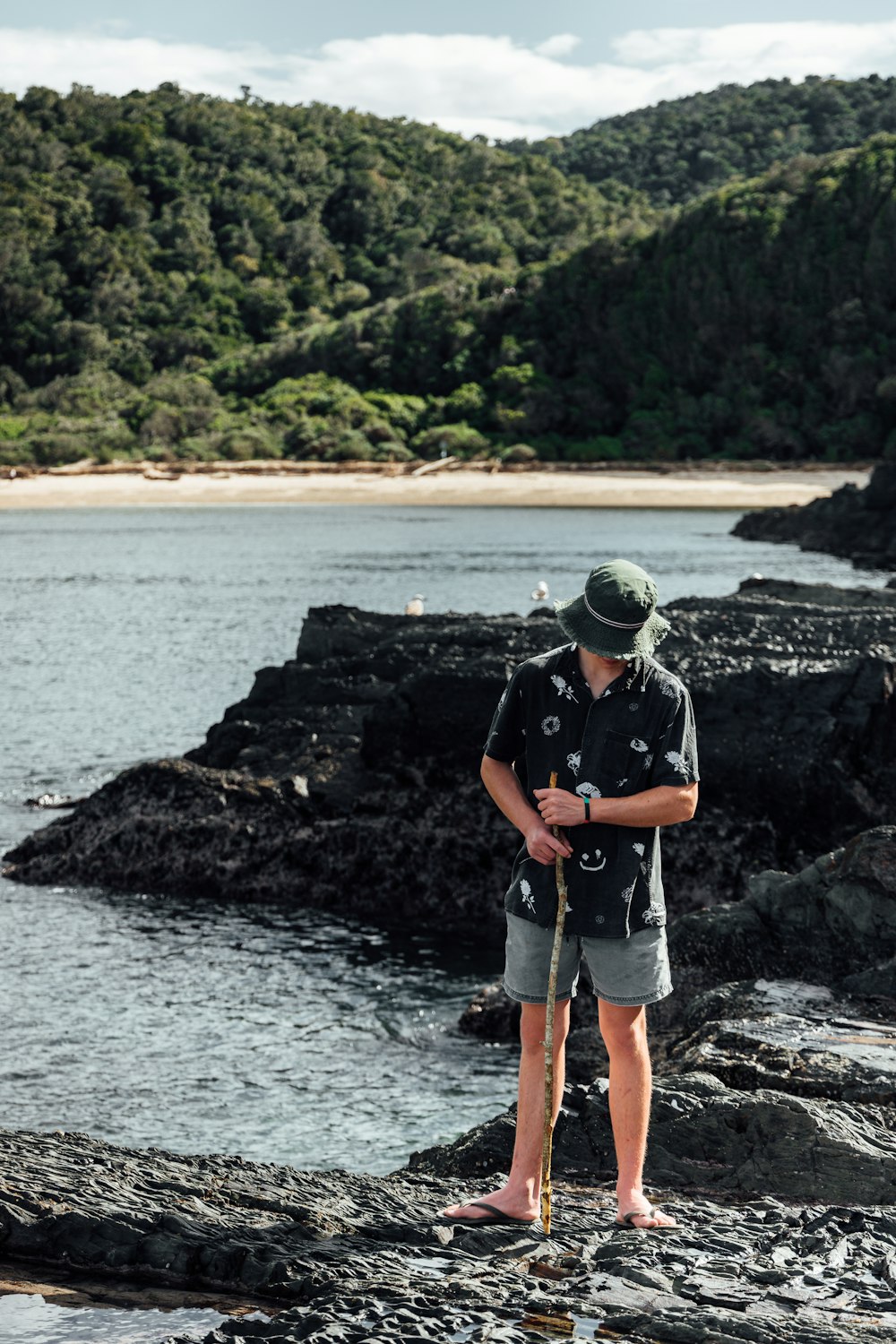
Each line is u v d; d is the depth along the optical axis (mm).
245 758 15406
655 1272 3549
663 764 3826
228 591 44219
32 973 10953
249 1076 8836
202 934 12234
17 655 29812
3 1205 3850
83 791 17562
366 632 17516
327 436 129250
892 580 33094
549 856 3842
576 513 91625
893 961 7762
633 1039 4023
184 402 144125
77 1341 3232
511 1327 3154
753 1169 5066
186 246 198625
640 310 140625
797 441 127312
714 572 49625
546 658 3951
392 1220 4188
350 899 13320
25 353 175125
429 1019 10008
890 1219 3957
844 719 12992
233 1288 3607
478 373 143750
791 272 134750
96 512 93875
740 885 12750
